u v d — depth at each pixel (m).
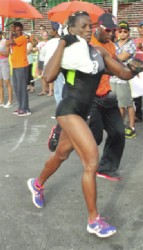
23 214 3.57
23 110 7.62
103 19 4.05
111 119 4.16
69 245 3.08
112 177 4.36
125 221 3.45
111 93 4.15
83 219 3.48
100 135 4.19
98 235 3.09
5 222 3.43
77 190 4.08
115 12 10.02
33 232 3.27
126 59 5.77
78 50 2.91
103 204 3.77
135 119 6.91
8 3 7.42
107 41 4.11
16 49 7.36
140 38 6.45
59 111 3.09
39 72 9.63
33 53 9.82
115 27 4.05
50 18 8.71
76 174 4.51
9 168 4.73
